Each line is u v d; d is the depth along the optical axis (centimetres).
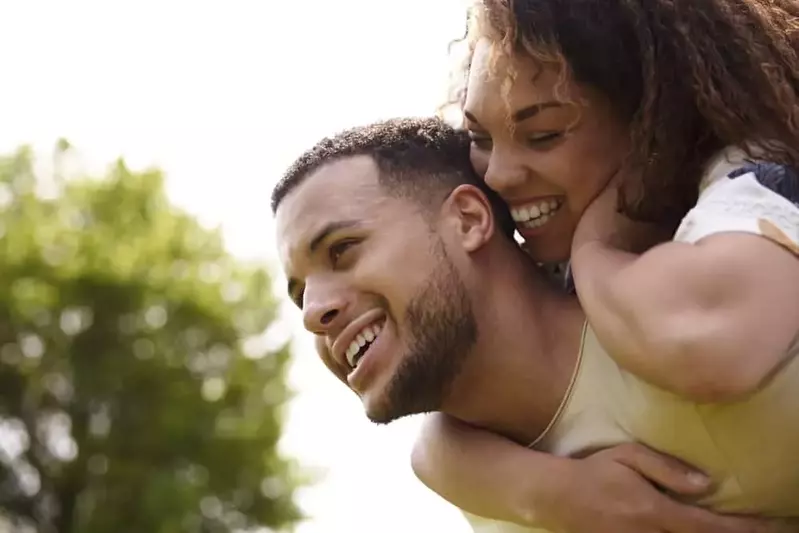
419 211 263
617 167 252
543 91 248
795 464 238
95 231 2439
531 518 254
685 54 244
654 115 245
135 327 2339
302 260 264
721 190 233
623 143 252
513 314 262
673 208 249
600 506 246
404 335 256
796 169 238
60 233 2420
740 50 244
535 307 265
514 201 260
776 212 226
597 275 237
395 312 257
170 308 2359
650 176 245
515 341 261
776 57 248
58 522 2317
